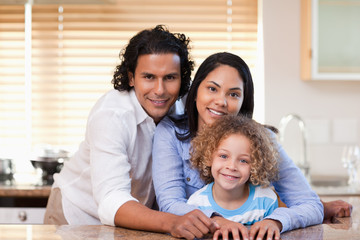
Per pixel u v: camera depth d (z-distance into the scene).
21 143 3.38
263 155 1.45
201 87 1.59
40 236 1.28
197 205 1.51
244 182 1.46
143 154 1.73
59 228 1.37
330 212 1.64
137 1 3.34
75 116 3.37
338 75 3.09
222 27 3.37
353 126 3.30
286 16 3.24
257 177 1.45
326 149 3.30
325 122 3.29
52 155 2.94
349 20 3.07
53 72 3.36
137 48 1.64
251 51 3.38
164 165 1.59
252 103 1.65
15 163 3.34
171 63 1.63
